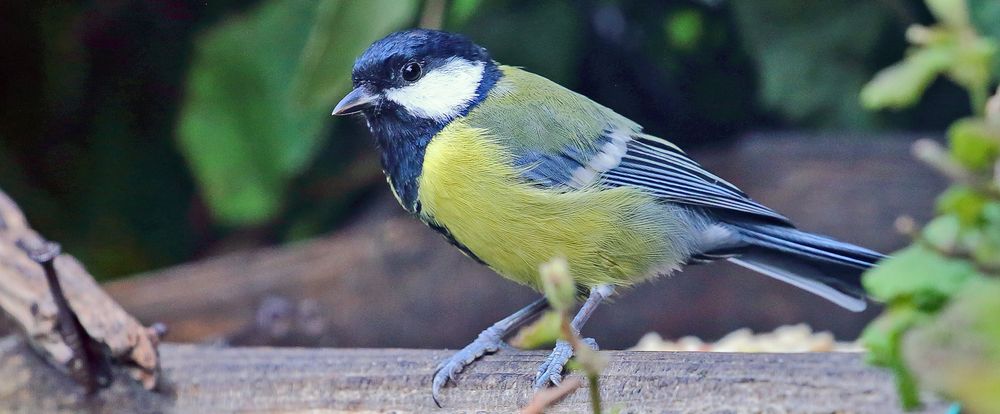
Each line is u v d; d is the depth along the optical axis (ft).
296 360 6.95
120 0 7.53
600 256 7.02
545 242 7.00
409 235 7.41
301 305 7.38
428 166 7.02
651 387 6.82
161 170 7.59
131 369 6.97
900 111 7.53
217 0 7.54
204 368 6.97
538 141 7.02
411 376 6.92
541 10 7.50
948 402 6.15
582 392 6.85
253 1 7.53
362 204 7.63
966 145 5.23
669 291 7.37
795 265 7.07
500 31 7.50
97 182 7.57
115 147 7.58
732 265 7.36
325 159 7.59
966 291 5.23
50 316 6.96
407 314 7.38
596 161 7.04
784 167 7.45
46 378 6.97
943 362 5.15
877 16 7.43
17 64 7.55
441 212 7.02
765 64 7.45
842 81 7.45
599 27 7.55
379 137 7.06
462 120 7.04
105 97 7.57
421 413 6.91
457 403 6.90
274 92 7.41
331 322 7.38
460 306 7.39
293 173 7.47
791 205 7.40
